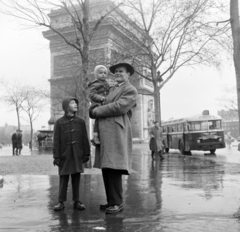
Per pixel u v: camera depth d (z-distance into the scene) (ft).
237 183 26.50
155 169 40.91
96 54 77.97
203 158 63.57
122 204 17.12
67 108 18.34
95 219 15.10
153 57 84.99
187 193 21.79
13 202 19.45
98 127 17.16
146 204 18.30
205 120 80.53
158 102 82.23
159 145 57.82
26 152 115.96
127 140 17.13
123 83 17.71
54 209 17.11
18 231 13.32
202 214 15.67
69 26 67.62
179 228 13.32
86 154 18.22
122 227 13.62
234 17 20.04
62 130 18.08
